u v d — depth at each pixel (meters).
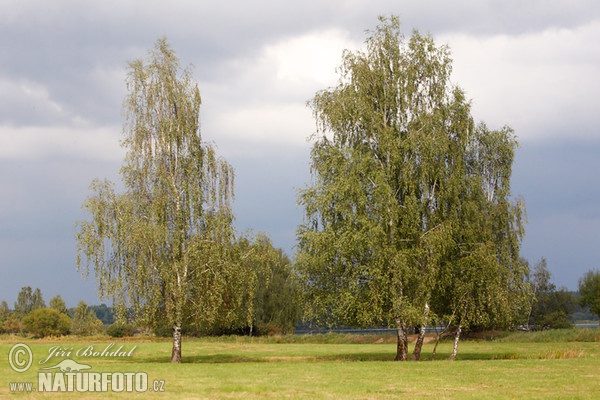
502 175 59.22
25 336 98.56
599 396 26.36
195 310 45.53
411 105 45.94
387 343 80.75
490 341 77.88
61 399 25.81
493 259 44.62
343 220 44.44
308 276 45.78
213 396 26.47
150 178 44.88
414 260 43.38
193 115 46.53
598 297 108.06
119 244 43.47
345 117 45.81
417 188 44.84
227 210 46.03
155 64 46.34
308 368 39.03
